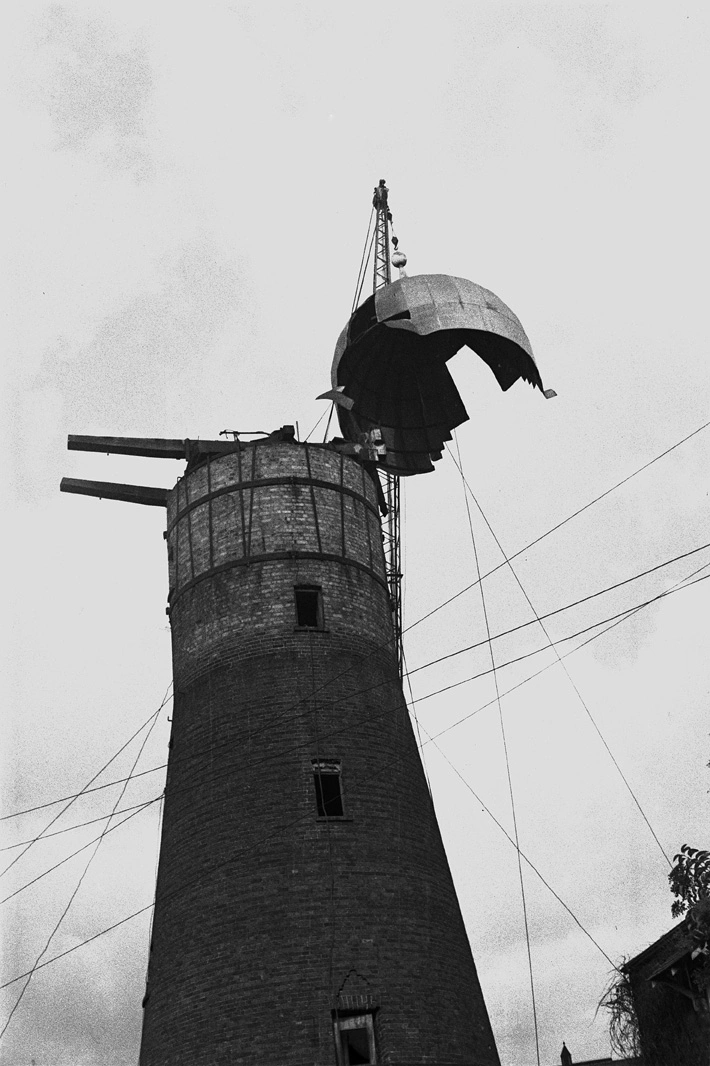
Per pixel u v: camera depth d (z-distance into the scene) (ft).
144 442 127.44
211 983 92.58
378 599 117.70
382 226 161.17
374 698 109.40
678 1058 99.19
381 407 140.36
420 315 123.34
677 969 98.17
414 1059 89.51
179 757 107.65
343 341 132.16
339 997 90.58
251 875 96.63
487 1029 97.30
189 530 118.62
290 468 118.73
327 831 98.89
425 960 95.40
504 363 131.44
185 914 97.71
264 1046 88.28
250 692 106.42
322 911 94.63
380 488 134.31
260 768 102.06
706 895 69.56
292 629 109.81
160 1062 92.68
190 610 114.42
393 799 103.81
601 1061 124.77
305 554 114.01
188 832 102.12
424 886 100.17
